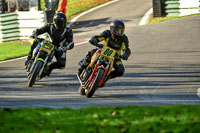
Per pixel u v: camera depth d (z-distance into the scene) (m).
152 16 98.50
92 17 106.50
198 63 46.75
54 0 89.38
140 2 118.38
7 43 86.50
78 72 32.34
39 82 38.66
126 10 109.81
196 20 79.75
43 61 34.72
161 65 46.41
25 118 21.98
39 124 20.70
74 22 103.06
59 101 29.31
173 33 69.25
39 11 85.94
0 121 21.33
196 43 59.91
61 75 42.41
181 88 34.81
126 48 31.02
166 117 21.08
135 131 18.88
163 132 18.48
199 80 38.22
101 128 19.59
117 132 18.81
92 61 30.64
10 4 94.88
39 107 26.27
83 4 124.25
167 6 96.50
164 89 34.47
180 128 18.86
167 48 57.56
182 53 53.41
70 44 35.38
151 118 21.03
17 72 45.97
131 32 73.69
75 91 34.09
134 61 49.53
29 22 87.06
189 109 22.92
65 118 21.84
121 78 39.94
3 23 88.88
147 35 69.50
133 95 32.03
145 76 40.69
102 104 27.88
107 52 30.11
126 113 22.56
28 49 73.88
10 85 37.47
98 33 82.81
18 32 88.56
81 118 21.73
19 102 28.91
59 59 35.97
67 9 119.69
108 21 98.88
